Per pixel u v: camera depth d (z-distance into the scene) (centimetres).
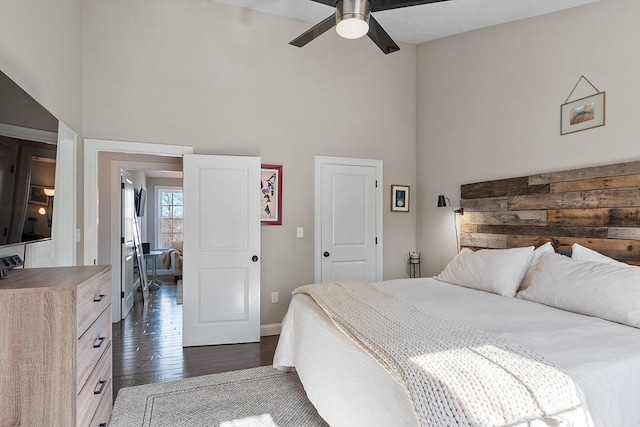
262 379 265
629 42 244
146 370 284
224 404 229
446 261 405
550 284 221
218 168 353
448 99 402
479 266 275
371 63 429
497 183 339
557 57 290
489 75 353
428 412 112
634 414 134
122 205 433
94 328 168
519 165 321
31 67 213
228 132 367
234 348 338
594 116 263
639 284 184
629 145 243
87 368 155
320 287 261
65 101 275
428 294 253
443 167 408
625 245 239
